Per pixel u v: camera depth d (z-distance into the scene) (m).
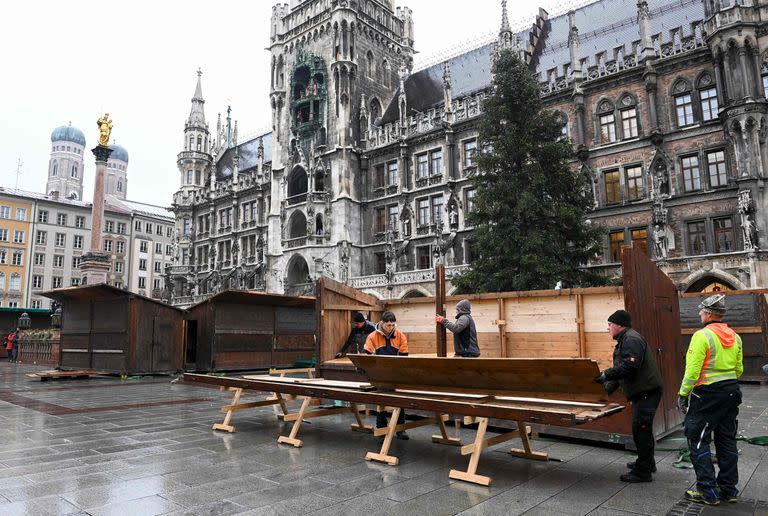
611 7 42.34
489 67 47.41
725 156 31.12
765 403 14.27
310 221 48.66
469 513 5.39
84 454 7.86
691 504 5.75
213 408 12.84
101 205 41.12
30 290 81.69
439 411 6.97
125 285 92.19
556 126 26.61
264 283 56.12
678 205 32.34
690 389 5.93
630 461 7.68
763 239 28.73
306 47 53.69
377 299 13.99
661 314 9.70
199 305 22.78
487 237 25.22
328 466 7.22
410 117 49.03
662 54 34.12
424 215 45.53
